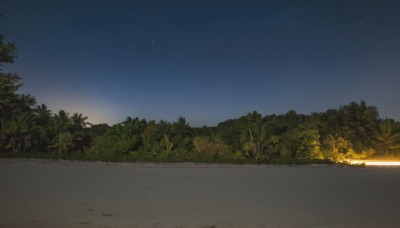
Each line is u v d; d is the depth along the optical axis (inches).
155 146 1186.6
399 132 1475.1
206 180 677.9
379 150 1496.1
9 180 609.9
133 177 697.0
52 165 887.7
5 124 1206.9
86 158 1047.6
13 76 1082.1
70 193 498.0
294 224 346.3
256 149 1140.5
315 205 450.0
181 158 1047.6
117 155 1126.4
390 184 682.8
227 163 1024.9
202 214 382.3
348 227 339.0
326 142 1369.3
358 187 632.4
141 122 1366.9
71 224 324.5
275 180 702.5
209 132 1657.2
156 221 346.0
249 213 392.5
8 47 1017.5
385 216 390.9
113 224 329.7
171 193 521.7
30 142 1199.6
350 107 1733.5
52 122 1339.8
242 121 1393.9
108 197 475.5
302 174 817.5
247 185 625.9
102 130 1872.5
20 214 358.0
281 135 1359.5
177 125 1427.2
